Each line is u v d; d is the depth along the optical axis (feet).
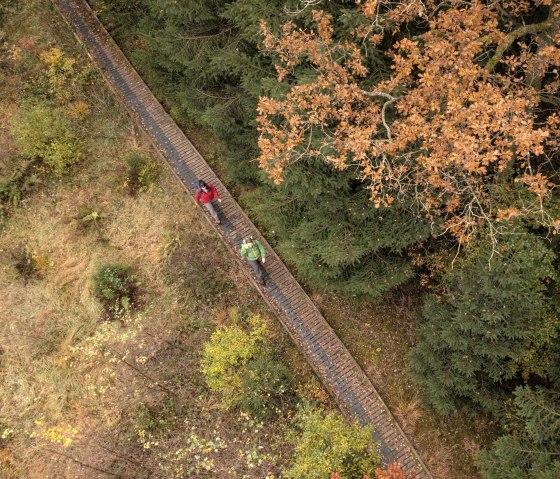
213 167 58.08
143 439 42.88
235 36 45.21
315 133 36.52
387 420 42.37
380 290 41.09
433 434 42.65
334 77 31.17
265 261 49.93
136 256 54.39
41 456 45.11
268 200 45.37
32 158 59.62
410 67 30.37
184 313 50.26
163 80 58.29
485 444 42.24
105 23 69.21
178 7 43.37
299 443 36.83
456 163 28.45
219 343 45.37
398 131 31.17
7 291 53.83
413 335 47.09
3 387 48.91
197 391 46.01
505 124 26.32
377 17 30.55
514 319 34.96
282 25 32.60
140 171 58.49
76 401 47.37
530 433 33.60
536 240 33.81
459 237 34.45
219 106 48.80
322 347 45.83
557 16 30.60
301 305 48.01
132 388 47.06
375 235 39.55
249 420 40.93
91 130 62.39
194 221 54.80
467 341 36.52
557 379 36.65
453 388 39.70
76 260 55.16
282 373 43.06
